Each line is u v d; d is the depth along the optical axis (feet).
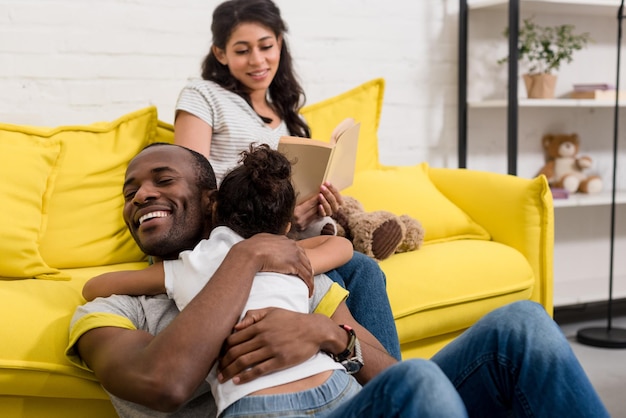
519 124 11.40
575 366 3.95
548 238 8.02
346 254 5.74
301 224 6.43
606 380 8.28
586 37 11.51
